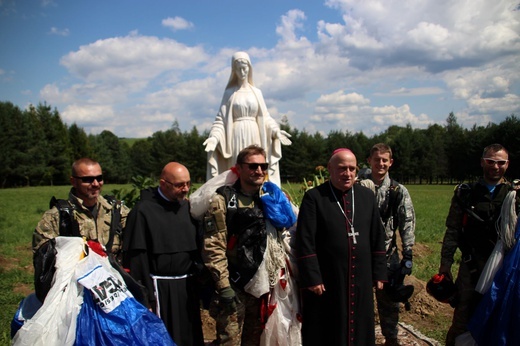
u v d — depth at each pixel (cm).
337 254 301
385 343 379
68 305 253
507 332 293
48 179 5359
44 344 242
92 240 284
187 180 297
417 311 507
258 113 650
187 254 300
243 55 641
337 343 297
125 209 317
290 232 346
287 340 316
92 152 6091
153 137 6819
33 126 5256
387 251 366
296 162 5144
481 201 330
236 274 299
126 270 290
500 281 302
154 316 273
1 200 2538
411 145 5500
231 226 297
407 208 363
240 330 300
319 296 307
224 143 642
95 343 251
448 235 358
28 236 1102
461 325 341
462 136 5131
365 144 6062
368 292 304
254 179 297
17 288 636
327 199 311
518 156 4062
